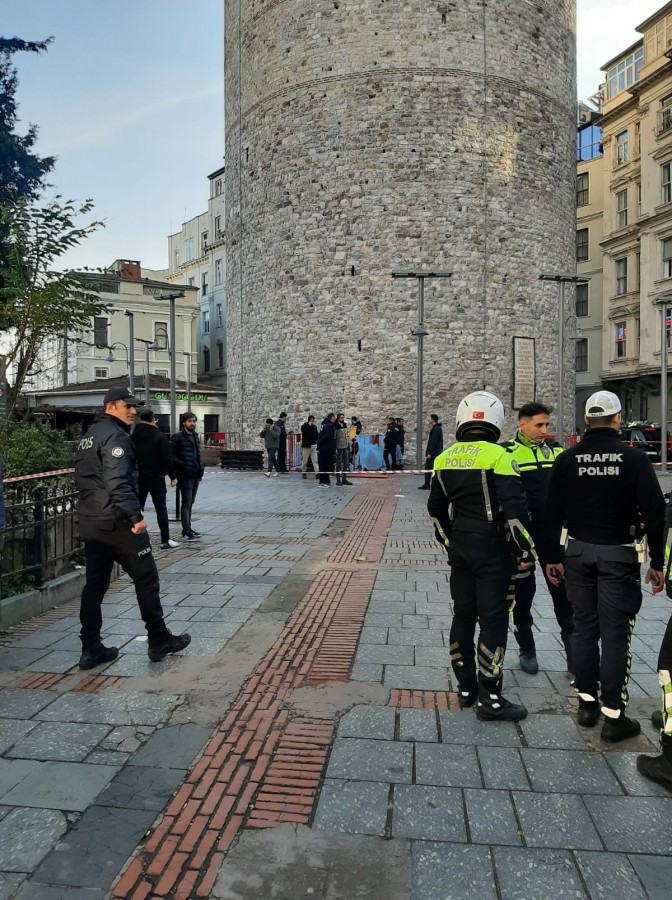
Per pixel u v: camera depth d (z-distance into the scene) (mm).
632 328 32812
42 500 5992
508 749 3459
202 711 3896
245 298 27578
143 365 43969
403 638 5141
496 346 24500
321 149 24375
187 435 9375
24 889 2455
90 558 4582
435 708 3945
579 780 3166
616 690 3508
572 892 2426
